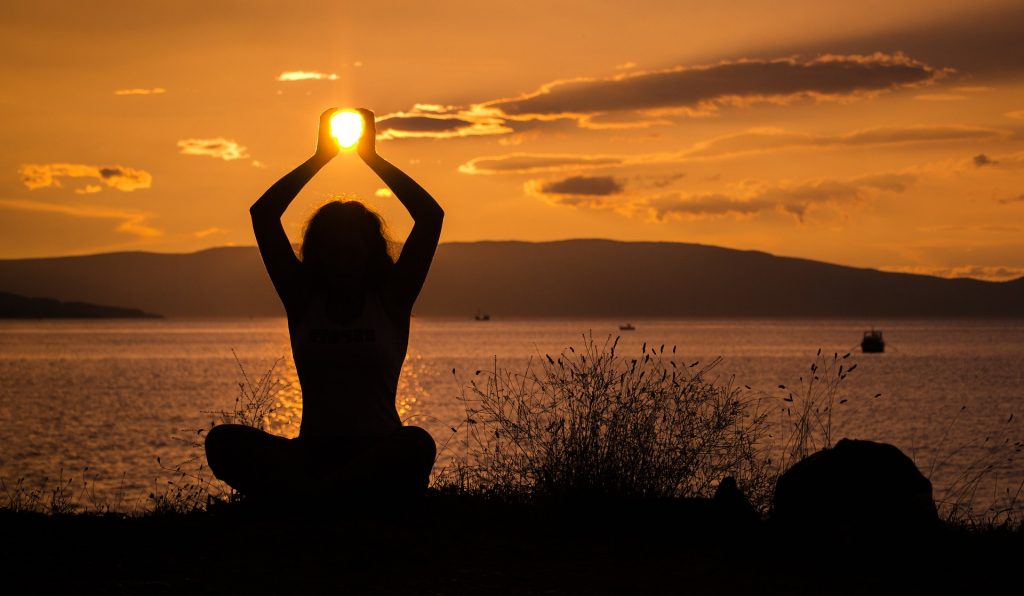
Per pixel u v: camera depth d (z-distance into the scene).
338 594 4.31
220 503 6.14
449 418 39.75
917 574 5.00
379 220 5.66
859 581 4.84
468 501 6.39
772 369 86.62
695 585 4.68
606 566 4.97
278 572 4.62
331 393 5.55
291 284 5.65
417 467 5.58
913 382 76.50
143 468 28.55
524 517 5.99
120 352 136.50
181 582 4.45
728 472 6.88
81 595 4.23
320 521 5.49
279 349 145.12
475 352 129.00
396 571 4.69
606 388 6.77
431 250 5.71
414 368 90.31
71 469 28.67
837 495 5.52
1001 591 4.73
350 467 5.45
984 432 40.22
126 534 5.30
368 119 5.92
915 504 5.45
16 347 156.75
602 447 6.52
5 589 4.30
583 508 6.17
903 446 34.88
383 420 5.60
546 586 4.55
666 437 6.68
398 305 5.66
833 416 47.03
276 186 5.79
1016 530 6.27
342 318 5.55
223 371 89.00
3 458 31.86
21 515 5.90
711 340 186.62
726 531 5.75
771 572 4.96
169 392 65.19
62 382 76.19
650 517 6.04
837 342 176.88
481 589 4.46
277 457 5.53
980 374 89.12
